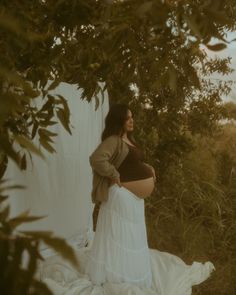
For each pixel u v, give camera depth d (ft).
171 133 18.69
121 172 10.89
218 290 12.71
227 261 14.65
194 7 4.04
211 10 4.00
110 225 11.10
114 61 6.46
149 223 17.20
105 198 11.02
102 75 7.04
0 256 2.33
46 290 2.32
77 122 13.46
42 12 5.98
